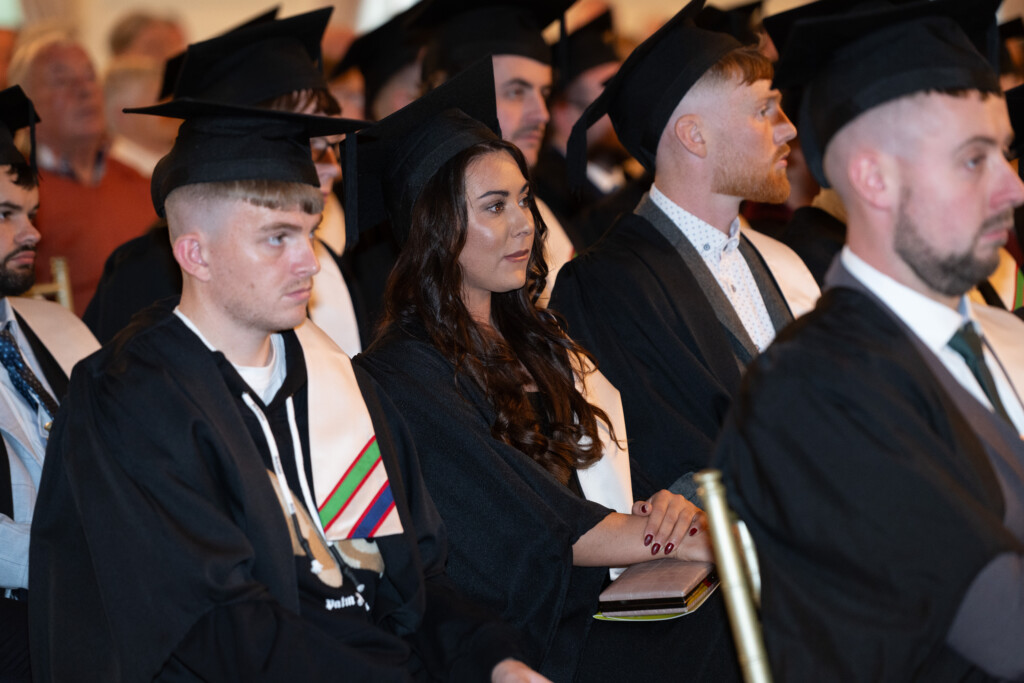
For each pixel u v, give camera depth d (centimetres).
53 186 757
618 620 404
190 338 338
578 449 427
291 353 358
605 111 521
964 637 271
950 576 261
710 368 460
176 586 313
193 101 328
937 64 278
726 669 407
